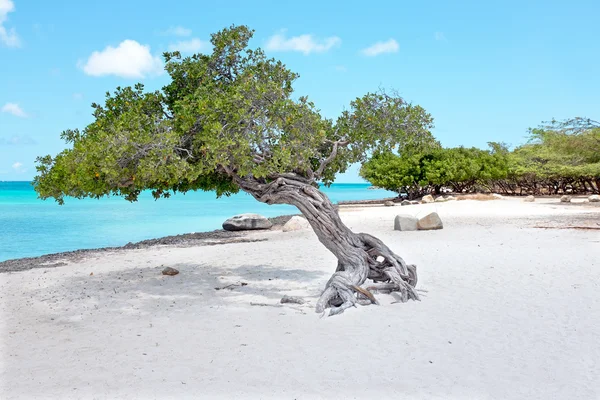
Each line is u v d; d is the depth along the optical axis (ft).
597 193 197.26
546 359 24.09
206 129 34.40
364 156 42.60
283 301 36.29
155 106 40.68
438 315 31.86
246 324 30.81
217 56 41.52
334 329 29.48
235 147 34.68
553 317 30.73
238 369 23.44
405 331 28.76
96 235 104.37
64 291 42.50
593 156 124.47
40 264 59.52
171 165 33.24
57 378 22.75
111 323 31.86
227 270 50.19
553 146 122.72
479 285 39.70
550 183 212.64
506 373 22.57
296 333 28.81
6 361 25.08
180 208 214.28
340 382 21.85
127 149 32.99
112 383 22.07
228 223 95.50
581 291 36.94
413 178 186.09
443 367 23.36
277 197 38.04
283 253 60.34
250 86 35.19
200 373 23.04
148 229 116.37
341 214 113.70
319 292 39.60
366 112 40.11
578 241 61.41
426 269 46.57
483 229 75.87
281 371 23.15
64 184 37.35
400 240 66.44
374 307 34.27
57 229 116.47
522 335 27.58
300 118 34.83
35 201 271.28
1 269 56.54
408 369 23.21
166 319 32.45
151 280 46.16
